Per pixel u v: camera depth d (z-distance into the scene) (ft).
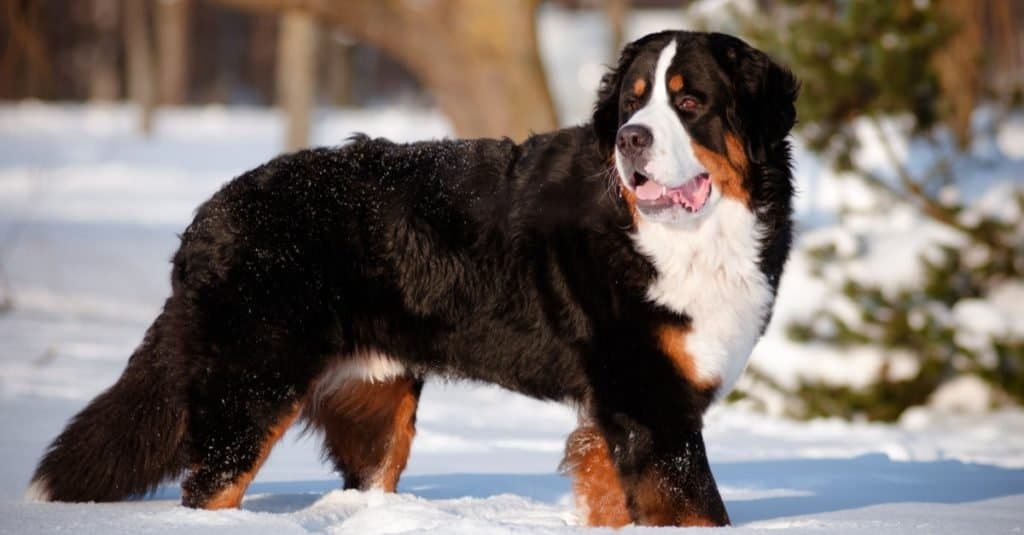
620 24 177.99
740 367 29.19
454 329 29.84
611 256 28.37
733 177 28.58
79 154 214.90
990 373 60.75
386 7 85.35
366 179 30.14
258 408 29.04
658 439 28.17
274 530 25.31
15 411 44.91
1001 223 62.85
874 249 64.49
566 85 199.11
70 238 117.08
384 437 32.40
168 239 120.37
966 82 65.82
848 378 61.36
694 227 28.04
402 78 389.60
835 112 63.67
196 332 29.22
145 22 285.84
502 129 86.33
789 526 26.45
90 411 30.50
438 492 33.14
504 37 85.40
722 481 35.76
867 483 35.35
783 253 29.66
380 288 29.78
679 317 28.04
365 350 30.30
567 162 29.73
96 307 80.28
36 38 82.38
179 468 30.17
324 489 33.71
